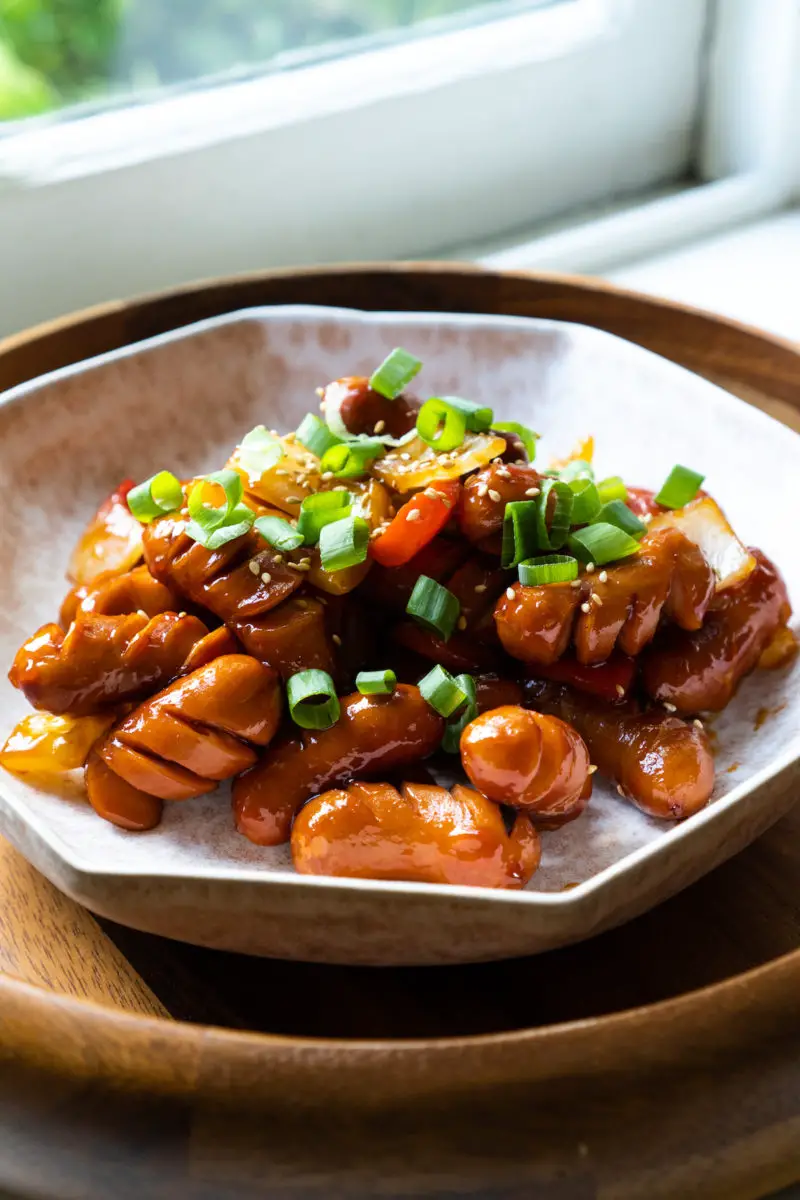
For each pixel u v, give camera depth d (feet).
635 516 1.57
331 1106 1.25
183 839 1.49
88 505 1.76
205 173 2.14
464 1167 1.24
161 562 1.55
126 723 1.48
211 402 1.82
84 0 2.10
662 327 1.90
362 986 1.43
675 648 1.56
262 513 1.58
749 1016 1.28
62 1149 1.25
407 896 1.31
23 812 1.40
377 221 2.32
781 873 1.51
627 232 2.45
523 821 1.44
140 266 2.16
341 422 1.66
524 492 1.53
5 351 1.83
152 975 1.43
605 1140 1.24
